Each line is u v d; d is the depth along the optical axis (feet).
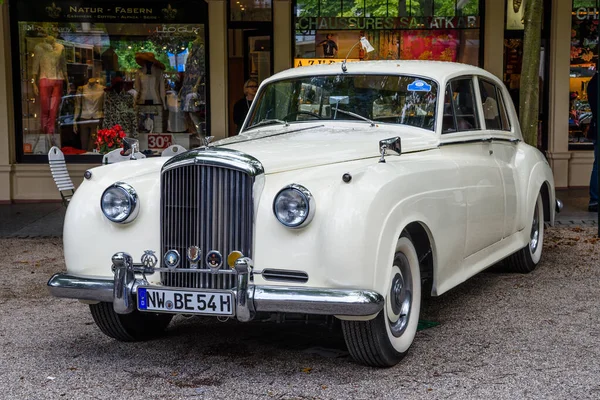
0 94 38.70
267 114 19.72
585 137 41.65
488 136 20.40
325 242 13.70
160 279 15.06
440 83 18.44
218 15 39.93
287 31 40.52
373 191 14.07
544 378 14.55
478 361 15.58
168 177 14.75
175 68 40.50
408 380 14.51
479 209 18.75
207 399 13.70
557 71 40.75
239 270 13.80
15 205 38.68
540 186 23.17
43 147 40.22
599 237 29.19
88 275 15.29
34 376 15.06
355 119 18.60
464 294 21.35
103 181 15.80
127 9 40.11
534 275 23.62
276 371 15.12
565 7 40.37
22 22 39.65
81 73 40.34
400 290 15.39
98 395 13.98
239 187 14.28
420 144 17.26
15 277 24.18
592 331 17.62
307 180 14.40
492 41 40.01
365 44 23.71
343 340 17.13
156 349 16.71
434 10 40.52
